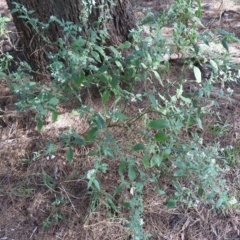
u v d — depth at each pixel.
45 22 2.79
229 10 3.96
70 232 2.28
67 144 2.30
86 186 2.46
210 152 2.23
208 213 2.30
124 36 2.90
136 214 2.09
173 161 2.26
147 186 2.39
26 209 2.42
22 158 2.67
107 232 2.25
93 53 2.23
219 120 2.76
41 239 2.28
